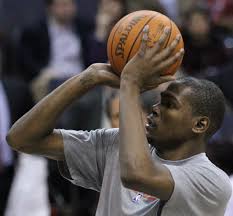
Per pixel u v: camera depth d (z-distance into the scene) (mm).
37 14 21656
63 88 7883
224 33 18922
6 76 17766
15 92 15398
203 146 7781
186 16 18328
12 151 14773
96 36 18609
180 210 7387
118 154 7965
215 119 7742
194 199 7367
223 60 18047
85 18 19578
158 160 7750
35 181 14141
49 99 7887
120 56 7582
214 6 19453
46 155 8172
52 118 7887
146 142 7176
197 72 17875
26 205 14133
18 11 21656
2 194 14672
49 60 18469
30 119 7891
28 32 18531
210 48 18016
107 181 7945
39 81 15805
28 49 18516
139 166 7047
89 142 8164
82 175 8227
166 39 7422
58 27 18609
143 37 7367
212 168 7547
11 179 14711
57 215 13695
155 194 7242
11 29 20938
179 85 7707
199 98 7629
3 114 15094
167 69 7457
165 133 7633
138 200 7664
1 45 18891
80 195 13727
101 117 13641
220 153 14094
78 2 21406
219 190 7438
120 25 7664
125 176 7078
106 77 7805
